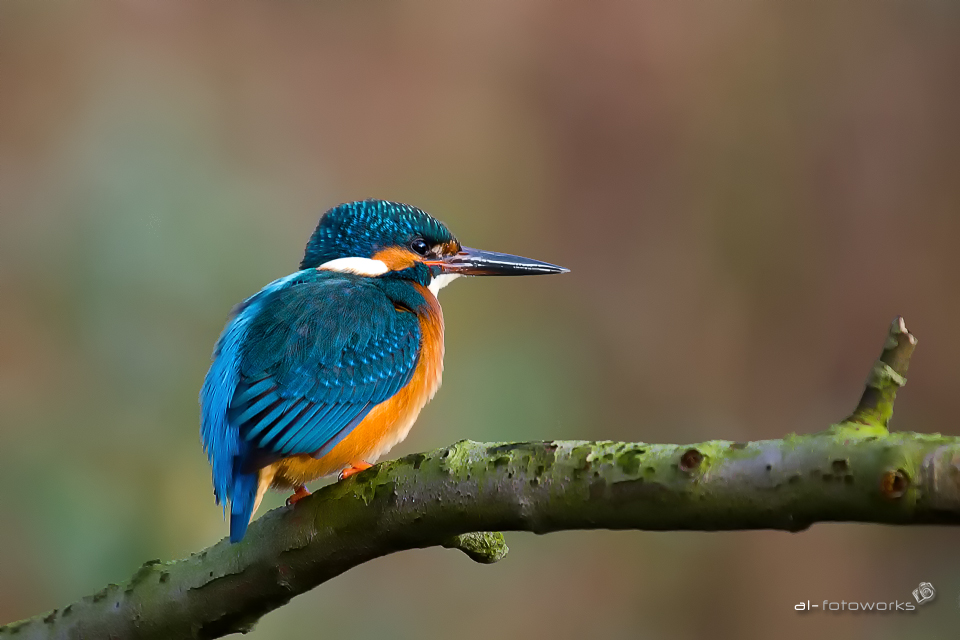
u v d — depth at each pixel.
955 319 13.22
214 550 4.99
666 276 14.00
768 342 13.53
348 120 14.62
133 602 5.06
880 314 13.39
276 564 4.76
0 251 10.14
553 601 11.90
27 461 9.16
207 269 10.49
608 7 15.05
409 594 11.41
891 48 14.11
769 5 14.50
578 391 12.83
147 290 10.12
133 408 9.61
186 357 9.95
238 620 4.96
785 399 13.34
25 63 12.21
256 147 13.63
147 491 9.34
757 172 14.15
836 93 14.19
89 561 8.93
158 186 11.02
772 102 14.34
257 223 11.32
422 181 14.68
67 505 9.02
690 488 3.76
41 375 9.62
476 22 15.38
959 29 14.05
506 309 12.82
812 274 13.69
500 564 11.86
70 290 9.95
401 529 4.46
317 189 13.84
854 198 13.83
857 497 3.49
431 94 15.15
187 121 12.26
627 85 14.86
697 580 12.20
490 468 4.20
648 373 13.55
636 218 14.41
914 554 12.15
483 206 14.64
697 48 14.80
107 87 12.38
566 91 15.09
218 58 14.04
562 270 8.00
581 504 3.99
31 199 10.66
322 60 14.94
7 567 8.81
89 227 10.34
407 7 15.77
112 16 13.10
